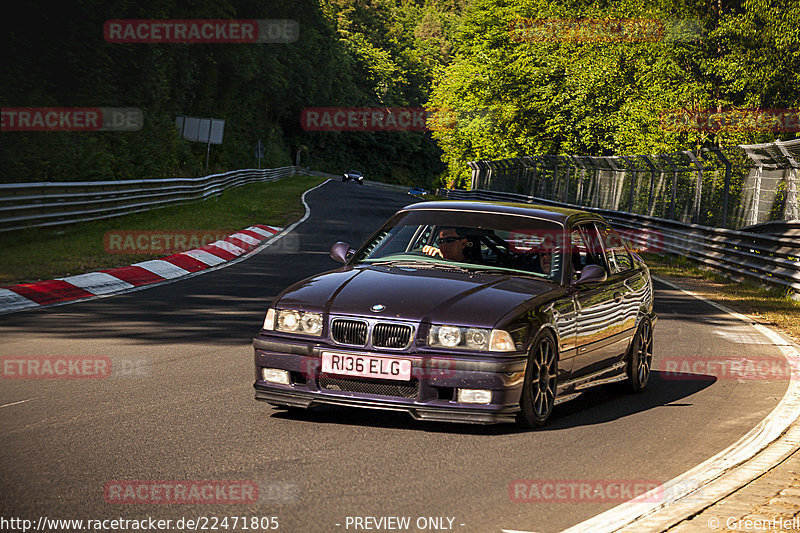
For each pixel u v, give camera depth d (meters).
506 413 9.99
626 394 13.45
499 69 103.19
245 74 115.69
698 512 7.46
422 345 9.94
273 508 7.38
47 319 17.70
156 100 77.50
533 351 10.34
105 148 55.16
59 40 61.00
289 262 30.80
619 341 12.91
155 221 39.78
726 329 20.77
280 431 10.04
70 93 62.81
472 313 10.09
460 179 151.88
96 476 8.10
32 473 8.13
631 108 75.00
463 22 131.25
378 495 7.84
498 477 8.55
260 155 107.62
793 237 29.09
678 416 11.77
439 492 8.00
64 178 44.00
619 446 9.99
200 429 9.98
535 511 7.53
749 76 68.56
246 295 22.48
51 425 9.92
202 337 16.33
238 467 8.56
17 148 42.44
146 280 24.69
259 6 127.75
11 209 28.73
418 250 12.13
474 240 12.13
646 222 46.81
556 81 92.00
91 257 26.95
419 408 9.92
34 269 23.67
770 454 9.73
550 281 11.63
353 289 10.70
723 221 36.97
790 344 18.84
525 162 84.94
